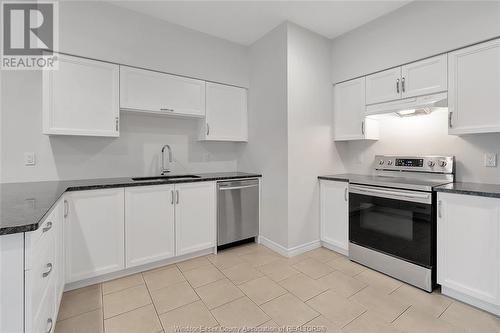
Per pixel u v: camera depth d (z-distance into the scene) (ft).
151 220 7.61
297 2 7.61
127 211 7.20
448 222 6.07
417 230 6.63
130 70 7.92
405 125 8.74
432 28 7.06
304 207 9.12
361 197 8.07
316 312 5.68
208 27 9.01
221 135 9.95
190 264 8.14
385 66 8.18
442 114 7.84
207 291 6.55
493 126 6.05
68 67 6.96
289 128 8.66
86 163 8.11
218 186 8.94
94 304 5.96
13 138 7.02
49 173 7.53
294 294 6.41
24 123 7.13
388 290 6.57
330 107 9.91
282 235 8.95
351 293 6.44
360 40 8.90
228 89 10.11
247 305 5.95
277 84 8.98
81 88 7.14
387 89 8.21
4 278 3.01
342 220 8.76
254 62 10.14
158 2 7.53
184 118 10.04
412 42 7.50
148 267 7.75
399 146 8.91
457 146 7.51
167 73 8.64
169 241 7.95
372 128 9.18
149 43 8.20
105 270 6.89
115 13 7.61
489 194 5.36
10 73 6.91
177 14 8.18
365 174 9.95
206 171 10.68
